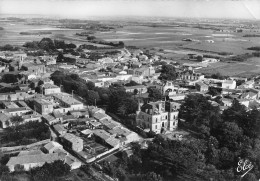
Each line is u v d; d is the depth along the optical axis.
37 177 162.00
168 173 172.88
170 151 183.38
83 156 184.25
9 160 169.88
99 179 165.12
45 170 165.25
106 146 198.50
